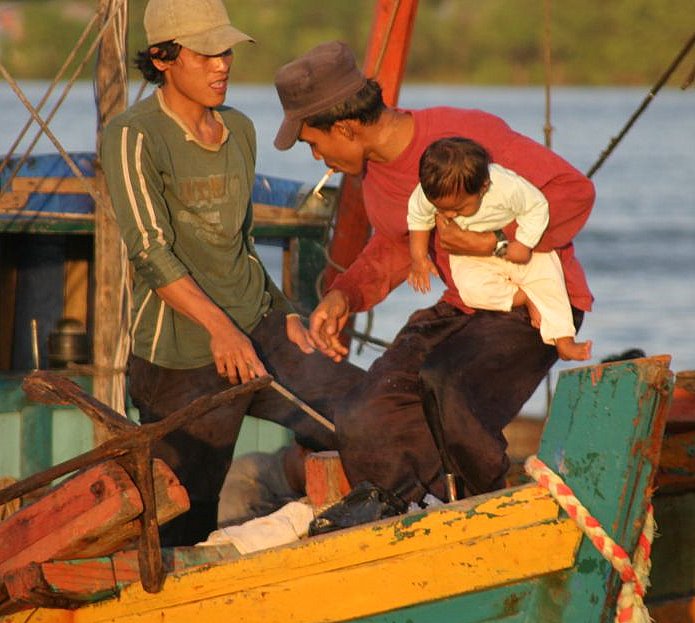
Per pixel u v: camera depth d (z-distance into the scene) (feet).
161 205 47.96
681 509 50.08
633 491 40.06
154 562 39.55
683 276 243.19
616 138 62.49
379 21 67.46
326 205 66.95
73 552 39.34
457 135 46.24
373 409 46.55
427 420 45.70
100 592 40.78
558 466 40.47
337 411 47.21
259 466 61.26
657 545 49.73
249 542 43.73
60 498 39.50
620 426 39.70
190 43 46.83
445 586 40.29
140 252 47.32
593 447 40.09
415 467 46.62
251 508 59.67
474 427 44.73
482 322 46.78
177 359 49.67
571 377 40.70
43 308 65.10
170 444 49.85
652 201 383.86
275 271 218.18
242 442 61.82
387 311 193.16
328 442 51.93
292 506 45.85
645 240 296.71
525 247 44.62
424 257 46.21
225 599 40.83
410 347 47.37
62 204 60.44
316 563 40.75
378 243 50.88
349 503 44.39
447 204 44.09
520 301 46.24
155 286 47.52
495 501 40.37
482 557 40.14
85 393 40.45
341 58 46.47
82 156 61.00
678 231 311.47
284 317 52.47
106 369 59.31
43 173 60.59
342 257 67.67
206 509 50.78
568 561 40.68
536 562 40.37
